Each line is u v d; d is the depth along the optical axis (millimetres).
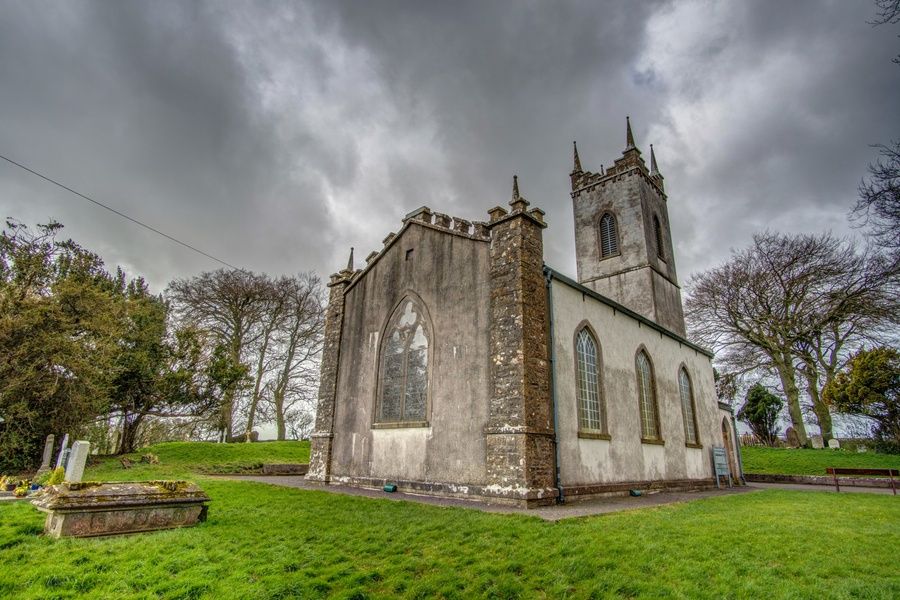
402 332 18625
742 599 5793
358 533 8961
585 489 14922
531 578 6598
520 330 14453
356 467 18375
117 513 8672
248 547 8023
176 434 35500
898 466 28359
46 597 5836
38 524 8703
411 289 18844
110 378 23219
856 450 34469
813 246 36406
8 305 20281
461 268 17156
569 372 15945
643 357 21281
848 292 34250
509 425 13750
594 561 7098
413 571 6996
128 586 6188
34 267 21234
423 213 19422
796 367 38406
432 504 12859
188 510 9500
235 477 20969
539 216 16406
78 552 7336
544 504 13125
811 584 6395
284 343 39688
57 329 21547
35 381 20328
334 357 21234
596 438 16297
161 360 27703
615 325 19547
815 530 9742
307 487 17328
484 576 6609
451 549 7859
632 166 34781
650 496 17375
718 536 8859
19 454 20688
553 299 16109
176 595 5926
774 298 38344
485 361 15242
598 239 35312
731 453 28281
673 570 6812
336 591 6242
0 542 7777
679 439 22250
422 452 16094
